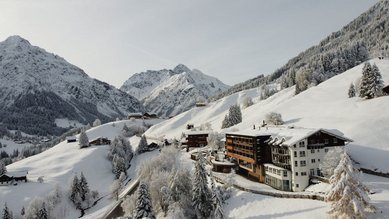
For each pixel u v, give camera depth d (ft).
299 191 249.75
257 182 297.12
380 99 421.59
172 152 438.40
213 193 234.79
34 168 600.39
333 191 172.24
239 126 543.39
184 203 270.05
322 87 613.11
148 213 247.91
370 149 290.15
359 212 162.40
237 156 339.98
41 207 383.04
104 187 526.57
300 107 531.50
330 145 261.44
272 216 211.20
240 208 237.45
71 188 448.65
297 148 253.85
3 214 376.07
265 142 293.84
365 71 457.68
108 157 636.07
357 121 359.66
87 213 421.59
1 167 521.24
